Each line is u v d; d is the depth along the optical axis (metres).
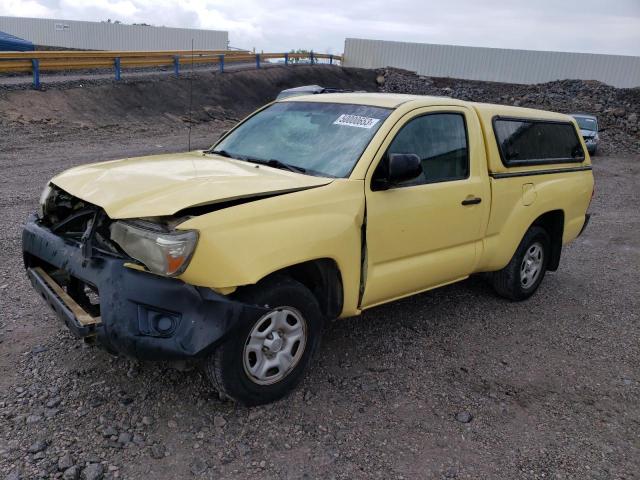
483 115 4.82
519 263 5.43
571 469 3.16
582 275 6.83
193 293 3.00
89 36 40.47
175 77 24.28
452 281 4.75
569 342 4.84
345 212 3.57
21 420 3.16
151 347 2.97
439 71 43.62
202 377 3.71
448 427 3.46
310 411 3.49
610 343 4.88
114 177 3.51
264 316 3.29
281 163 4.02
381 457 3.13
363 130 4.04
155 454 2.98
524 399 3.86
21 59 17.95
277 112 4.72
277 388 3.46
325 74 37.69
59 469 2.80
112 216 3.02
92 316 3.39
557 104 34.69
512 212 5.05
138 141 16.28
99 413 3.28
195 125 21.22
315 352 3.66
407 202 3.99
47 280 3.59
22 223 7.26
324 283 3.71
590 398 3.94
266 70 32.28
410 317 5.08
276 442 3.17
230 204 3.18
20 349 3.94
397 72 43.19
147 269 3.05
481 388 3.95
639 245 8.53
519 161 5.09
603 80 39.91
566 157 5.85
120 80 21.38
